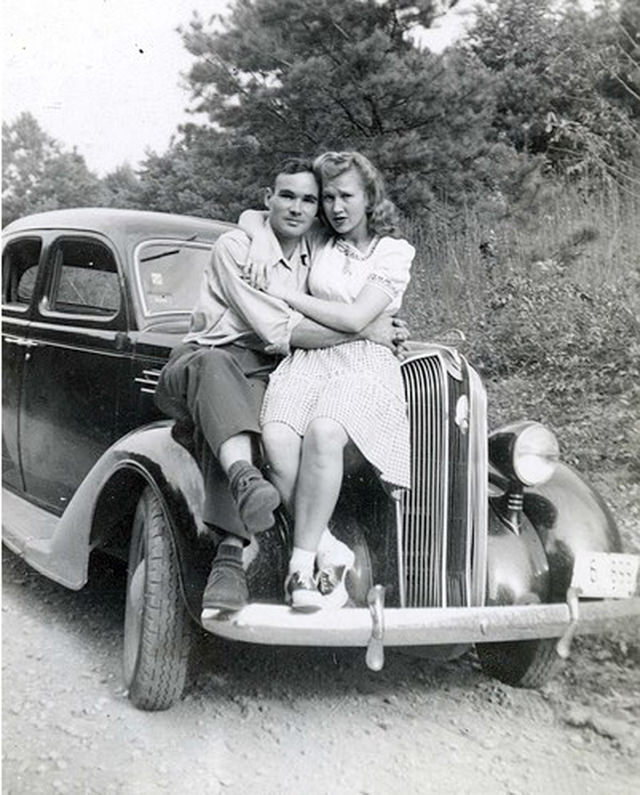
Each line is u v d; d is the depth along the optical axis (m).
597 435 4.80
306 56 6.86
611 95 7.43
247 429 2.42
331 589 2.47
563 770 2.47
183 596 2.51
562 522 2.83
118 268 3.70
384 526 2.72
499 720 2.78
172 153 7.00
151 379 3.47
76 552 3.08
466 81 6.99
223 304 2.71
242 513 2.26
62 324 3.93
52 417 3.97
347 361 2.63
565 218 6.98
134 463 2.75
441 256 7.16
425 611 2.43
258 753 2.54
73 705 2.79
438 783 2.40
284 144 7.08
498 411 5.33
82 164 6.50
